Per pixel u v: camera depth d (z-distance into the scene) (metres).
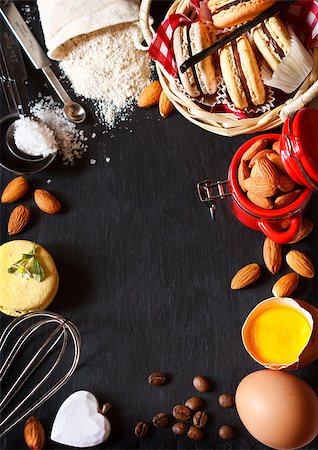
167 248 0.62
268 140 0.58
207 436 0.60
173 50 0.59
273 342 0.58
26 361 0.61
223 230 0.62
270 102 0.59
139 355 0.61
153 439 0.60
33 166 0.63
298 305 0.58
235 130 0.59
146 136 0.63
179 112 0.63
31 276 0.60
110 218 0.63
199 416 0.60
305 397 0.56
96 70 0.63
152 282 0.62
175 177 0.63
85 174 0.63
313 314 0.58
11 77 0.64
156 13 0.64
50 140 0.62
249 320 0.58
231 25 0.58
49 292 0.60
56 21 0.62
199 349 0.61
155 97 0.63
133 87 0.63
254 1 0.57
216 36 0.59
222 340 0.61
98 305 0.62
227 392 0.60
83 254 0.62
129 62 0.63
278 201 0.57
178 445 0.60
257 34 0.58
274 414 0.55
